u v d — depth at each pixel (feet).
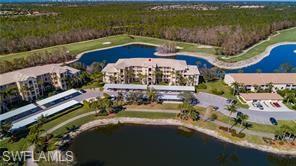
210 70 524.93
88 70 542.16
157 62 494.18
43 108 386.52
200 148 318.45
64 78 451.53
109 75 474.90
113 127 360.28
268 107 399.24
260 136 332.19
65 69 460.14
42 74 432.66
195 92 451.94
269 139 326.03
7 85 403.75
